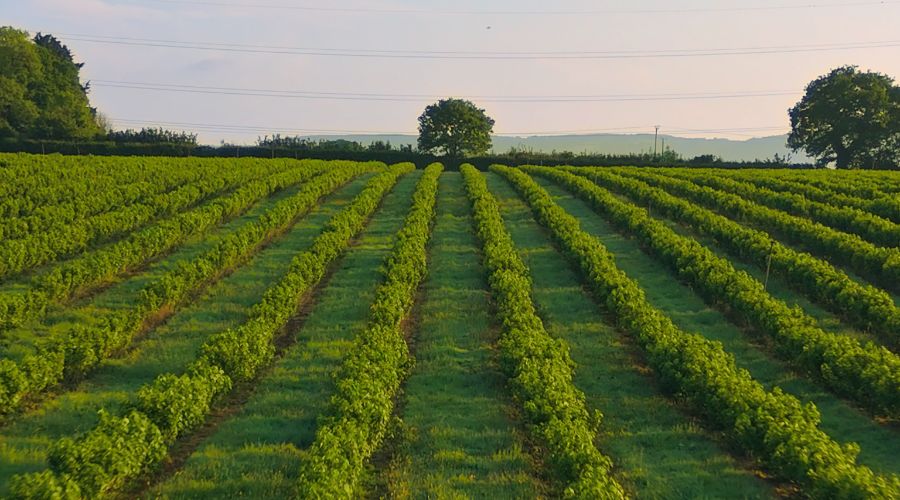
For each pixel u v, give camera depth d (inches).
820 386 627.2
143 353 696.4
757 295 784.9
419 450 510.9
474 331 781.3
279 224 1331.2
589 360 695.7
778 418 486.6
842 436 532.7
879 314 730.8
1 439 505.4
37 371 567.8
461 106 4261.8
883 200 1445.6
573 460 438.6
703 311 856.9
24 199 1326.3
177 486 449.1
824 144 3631.9
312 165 2437.3
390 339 659.4
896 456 500.7
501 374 660.1
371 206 1611.7
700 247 1043.3
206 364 580.4
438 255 1182.9
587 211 1642.5
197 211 1289.4
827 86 3555.6
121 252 967.6
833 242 1062.4
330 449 431.2
